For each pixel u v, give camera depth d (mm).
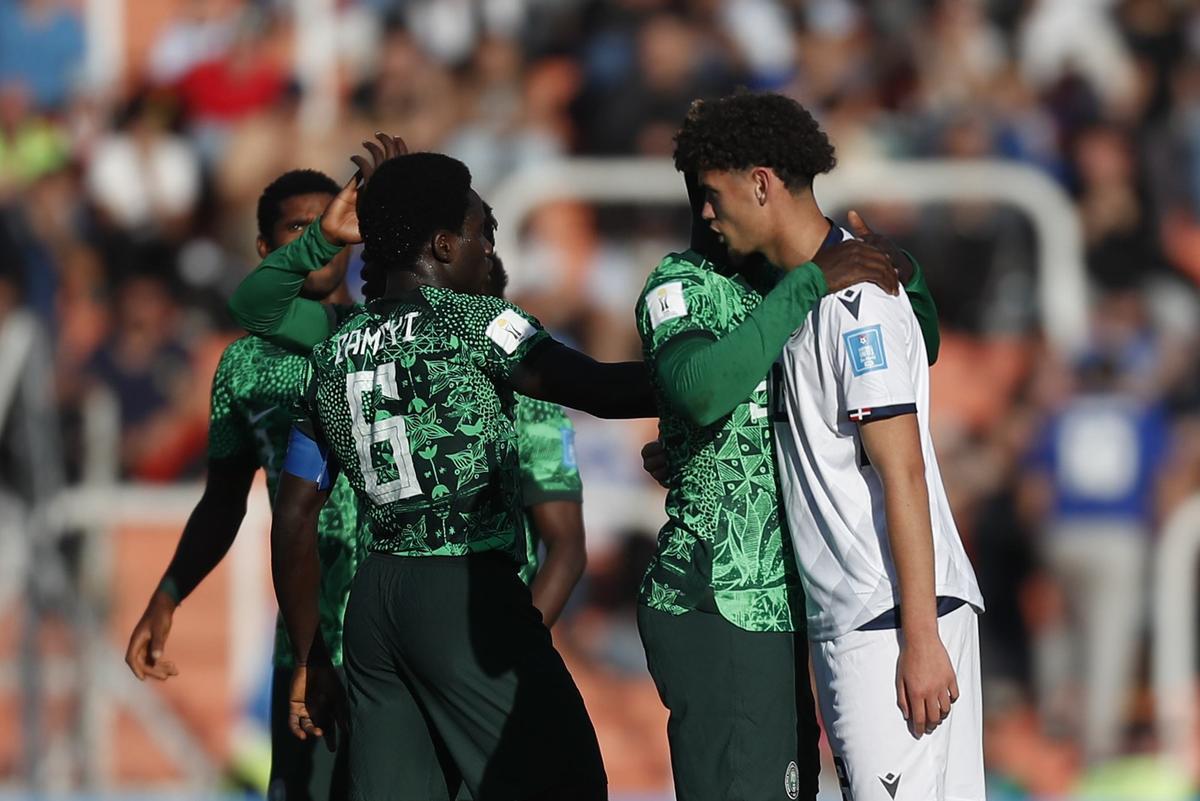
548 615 15375
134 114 37781
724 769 12953
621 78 36469
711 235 13328
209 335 34500
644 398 13109
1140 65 38906
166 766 29031
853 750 12703
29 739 27312
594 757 13578
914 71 38000
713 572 12953
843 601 12664
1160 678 29391
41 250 35438
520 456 15688
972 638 12992
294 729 14703
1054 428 30859
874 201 32906
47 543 28000
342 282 16062
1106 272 35219
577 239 32875
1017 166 34500
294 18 39031
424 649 13297
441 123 37188
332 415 13547
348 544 15352
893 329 12500
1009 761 29000
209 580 30656
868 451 12445
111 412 32375
